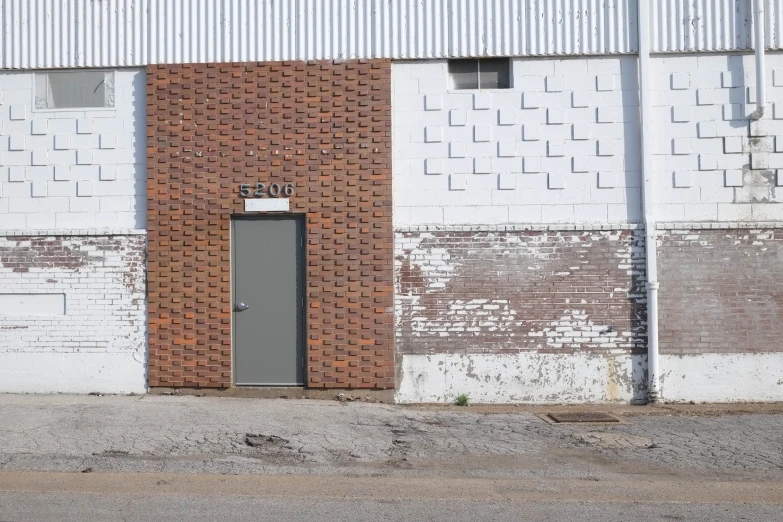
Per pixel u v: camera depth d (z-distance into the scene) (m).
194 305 12.27
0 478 7.95
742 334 12.07
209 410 10.96
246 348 12.28
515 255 12.19
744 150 12.20
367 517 6.82
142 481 7.88
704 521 6.79
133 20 12.48
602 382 12.10
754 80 12.23
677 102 12.27
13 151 12.54
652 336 11.97
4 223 12.52
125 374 12.35
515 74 12.32
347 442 9.39
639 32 12.15
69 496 7.40
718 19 12.23
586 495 7.55
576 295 12.15
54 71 12.57
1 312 12.47
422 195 12.28
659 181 12.23
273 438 9.50
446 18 12.32
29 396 12.12
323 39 12.32
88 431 9.70
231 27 12.38
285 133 12.25
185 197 12.30
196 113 12.33
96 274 12.42
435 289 12.19
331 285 12.16
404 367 12.18
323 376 12.16
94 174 12.50
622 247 12.15
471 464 8.56
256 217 12.33
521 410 11.62
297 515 6.86
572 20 12.27
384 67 12.23
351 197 12.17
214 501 7.26
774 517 6.90
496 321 12.16
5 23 12.58
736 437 9.75
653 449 9.20
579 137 12.24
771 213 12.18
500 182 12.25
